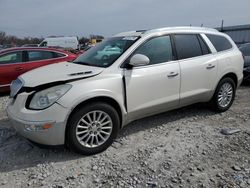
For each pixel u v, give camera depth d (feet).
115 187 10.43
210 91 17.38
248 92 25.50
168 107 15.55
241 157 12.44
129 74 13.65
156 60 14.83
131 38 14.97
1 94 26.81
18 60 26.94
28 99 12.16
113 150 13.37
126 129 15.84
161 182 10.67
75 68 13.69
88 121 12.61
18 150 13.46
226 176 10.96
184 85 15.83
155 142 14.15
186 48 16.21
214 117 17.87
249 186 10.30
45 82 12.05
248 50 32.91
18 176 11.29
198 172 11.29
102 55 14.84
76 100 11.90
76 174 11.36
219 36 18.48
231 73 18.58
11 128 16.29
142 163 12.08
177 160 12.28
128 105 13.74
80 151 12.55
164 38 15.42
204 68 16.63
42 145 12.25
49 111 11.60
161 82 14.70
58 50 29.32
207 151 13.07
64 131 11.97
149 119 17.39
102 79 12.82
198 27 17.70
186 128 15.97
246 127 16.05
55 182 10.84
